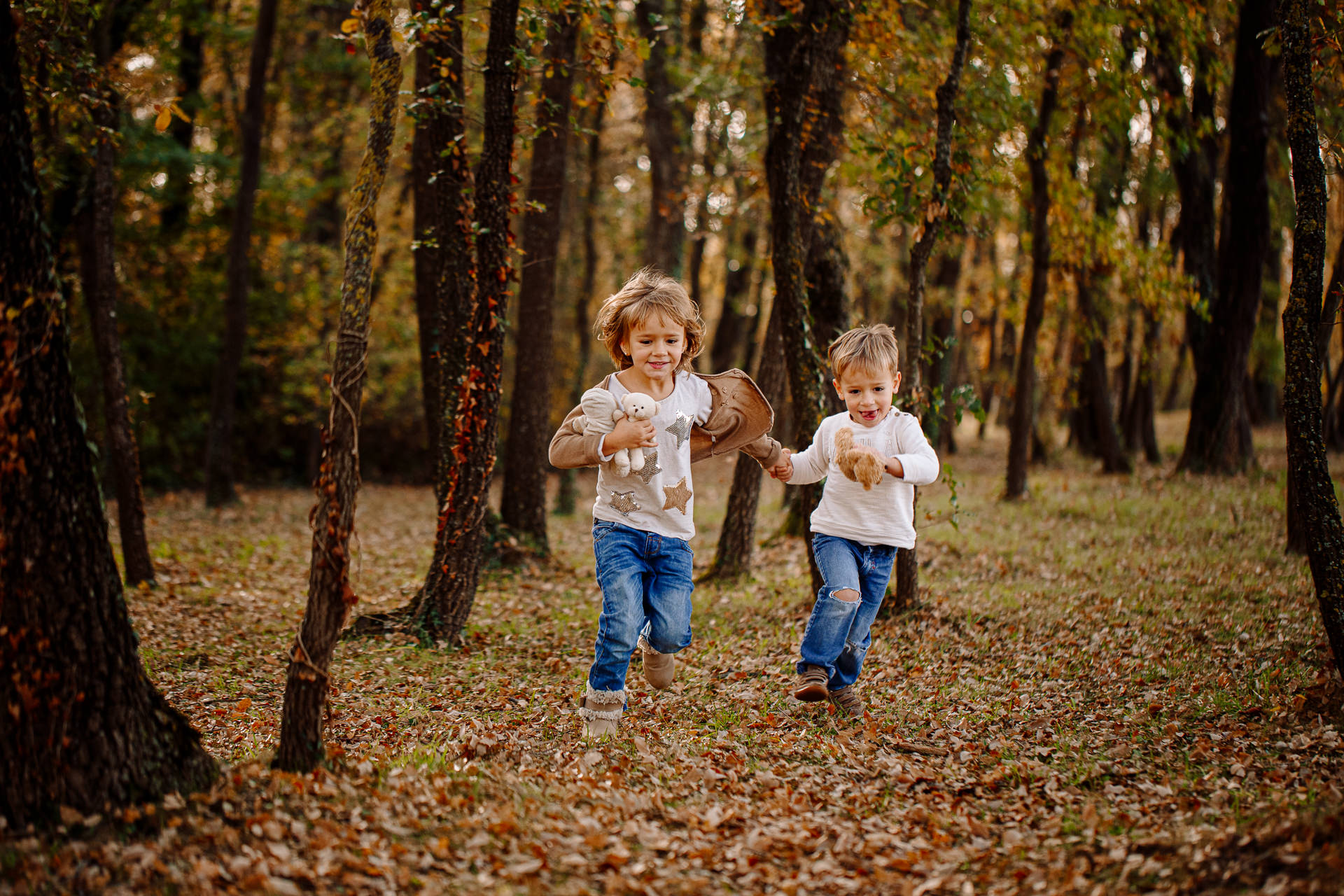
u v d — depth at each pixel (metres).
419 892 2.63
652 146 14.88
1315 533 3.89
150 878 2.57
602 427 3.67
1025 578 8.11
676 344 3.75
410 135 8.37
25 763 2.73
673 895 2.70
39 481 2.76
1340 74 4.68
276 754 3.41
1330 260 15.07
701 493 20.00
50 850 2.63
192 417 20.64
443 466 7.64
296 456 22.53
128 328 19.22
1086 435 20.83
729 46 13.07
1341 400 18.22
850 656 4.35
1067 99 10.96
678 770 3.72
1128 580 7.65
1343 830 2.63
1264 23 11.74
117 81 8.66
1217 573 7.62
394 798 3.18
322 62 19.33
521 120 6.53
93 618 2.86
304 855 2.78
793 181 6.29
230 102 22.22
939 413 6.48
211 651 6.05
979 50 8.18
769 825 3.21
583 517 16.42
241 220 15.92
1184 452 14.20
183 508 16.42
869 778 3.71
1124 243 10.68
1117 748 3.93
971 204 7.58
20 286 2.73
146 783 2.93
